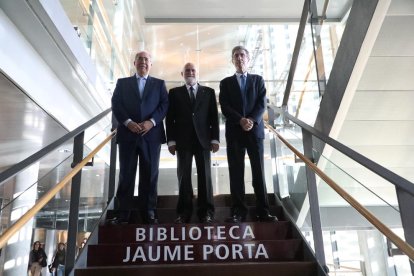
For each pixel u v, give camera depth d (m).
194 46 10.53
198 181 3.00
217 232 2.72
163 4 5.80
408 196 1.44
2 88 3.19
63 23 3.36
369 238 2.29
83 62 3.95
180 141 3.04
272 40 7.92
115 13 7.04
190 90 3.18
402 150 3.50
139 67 3.10
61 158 2.63
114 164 3.49
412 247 1.38
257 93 3.11
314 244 2.39
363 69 2.71
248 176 5.63
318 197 2.54
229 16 6.06
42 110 3.75
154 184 2.90
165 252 2.52
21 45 3.19
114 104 2.97
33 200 1.95
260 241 2.55
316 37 3.41
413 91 2.89
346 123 3.15
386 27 2.51
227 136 3.08
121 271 2.25
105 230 2.72
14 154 5.49
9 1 2.77
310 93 3.54
